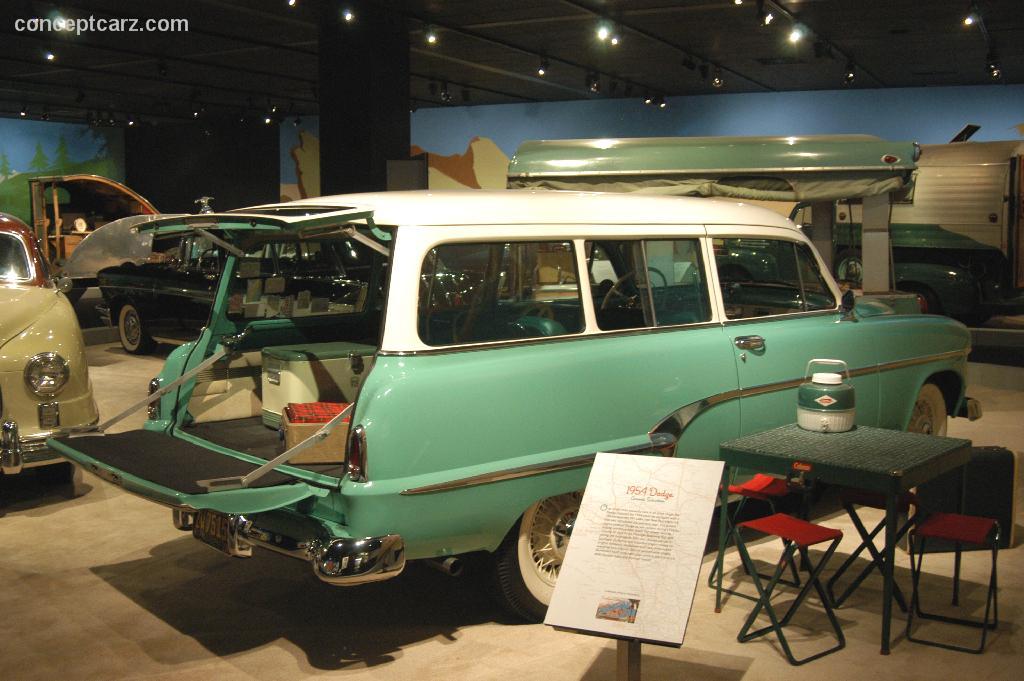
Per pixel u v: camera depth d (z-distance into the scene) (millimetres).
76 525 5254
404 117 13117
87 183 14477
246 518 3543
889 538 3482
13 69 16766
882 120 17594
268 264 4559
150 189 23672
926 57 14570
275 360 4191
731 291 4625
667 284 4254
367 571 3201
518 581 3734
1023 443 6832
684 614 2781
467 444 3439
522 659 3539
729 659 3523
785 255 4879
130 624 3910
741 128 18734
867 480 3395
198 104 21078
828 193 6383
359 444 3262
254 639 3752
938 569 4488
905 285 12812
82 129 23531
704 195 6652
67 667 3512
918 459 3527
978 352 10820
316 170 22859
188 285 10492
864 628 3812
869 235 6910
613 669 3453
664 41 14000
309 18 12719
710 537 4930
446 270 3521
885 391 5141
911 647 3635
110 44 14500
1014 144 12195
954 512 4656
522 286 3740
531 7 12086
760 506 5434
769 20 11094
